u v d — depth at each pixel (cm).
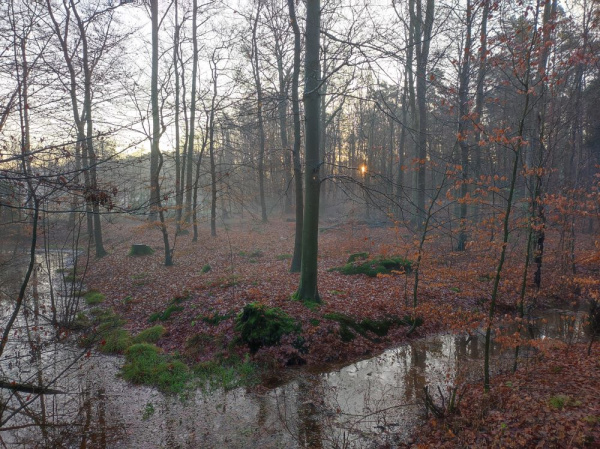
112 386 845
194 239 2367
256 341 977
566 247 1348
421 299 1258
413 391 809
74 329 1082
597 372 732
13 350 967
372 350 1016
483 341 1058
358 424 694
